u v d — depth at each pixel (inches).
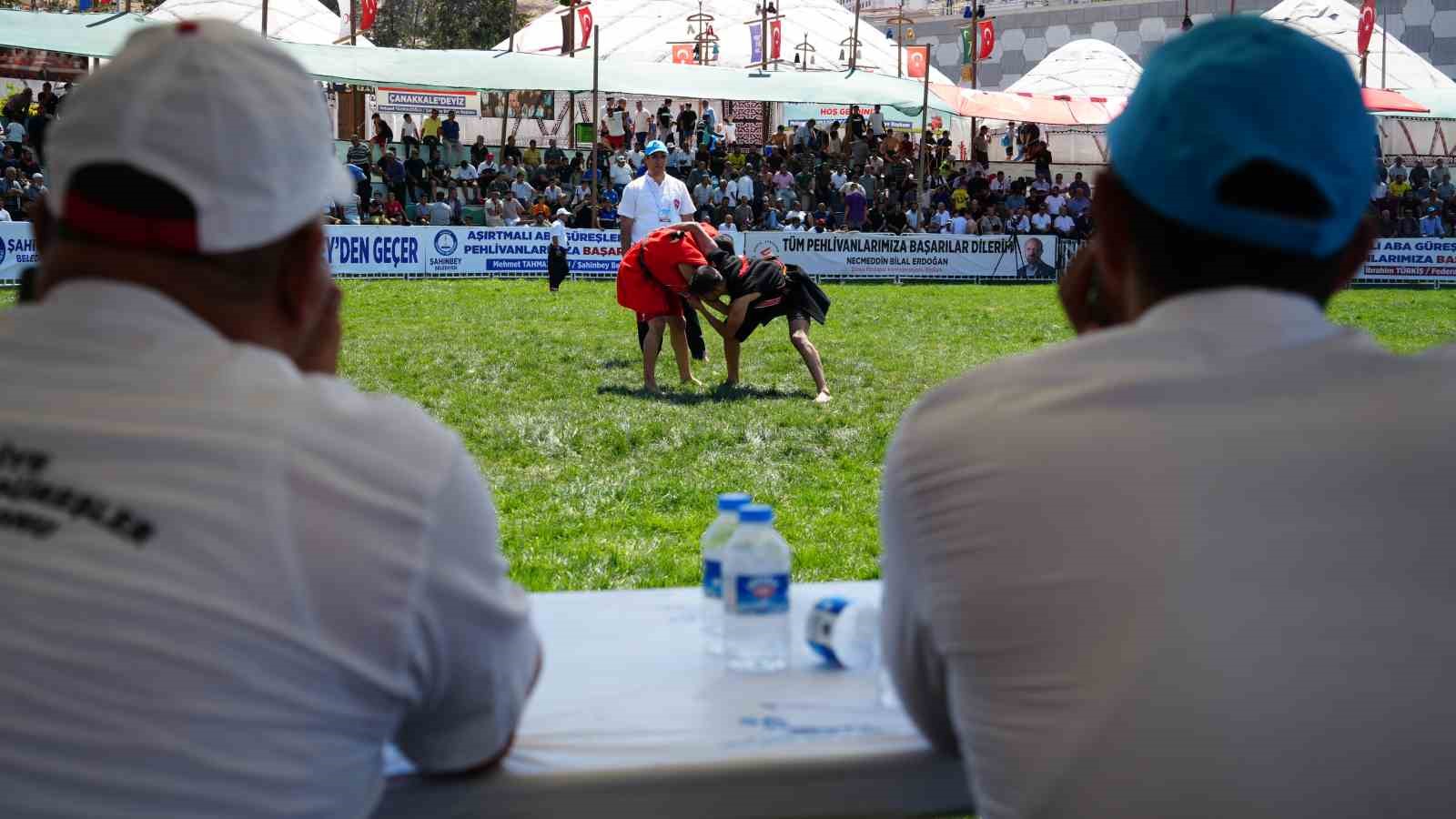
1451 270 1272.1
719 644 97.9
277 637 60.8
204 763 59.1
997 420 68.5
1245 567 62.5
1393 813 60.8
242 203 64.7
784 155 1502.2
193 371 64.4
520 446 390.0
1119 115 72.8
